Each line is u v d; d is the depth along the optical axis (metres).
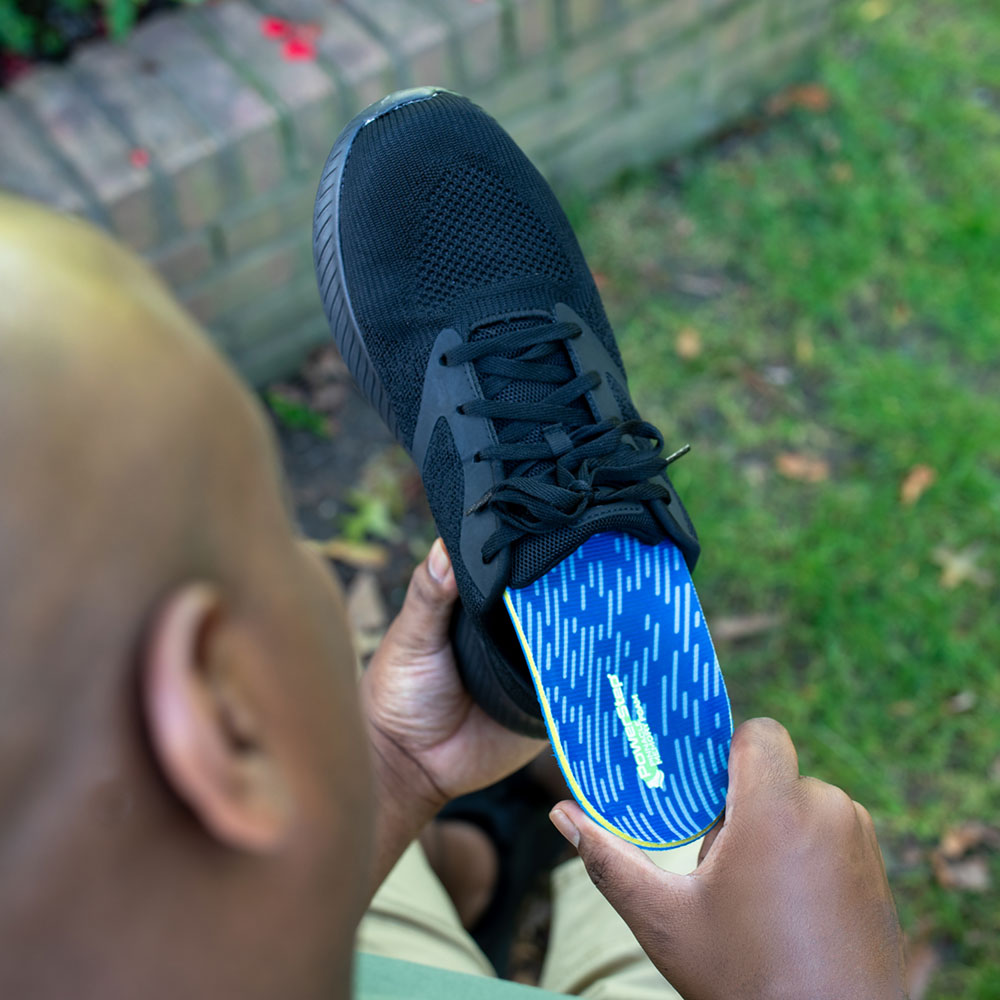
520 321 1.28
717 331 2.25
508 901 1.61
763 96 2.62
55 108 1.89
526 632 1.07
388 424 1.37
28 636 0.29
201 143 1.83
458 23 1.99
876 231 2.36
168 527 0.32
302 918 0.37
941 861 1.70
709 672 1.08
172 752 0.30
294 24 2.00
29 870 0.30
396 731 1.19
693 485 2.06
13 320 0.31
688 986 0.76
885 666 1.88
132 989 0.32
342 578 1.99
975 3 2.73
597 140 2.40
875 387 2.16
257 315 2.12
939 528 2.01
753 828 0.75
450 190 1.33
